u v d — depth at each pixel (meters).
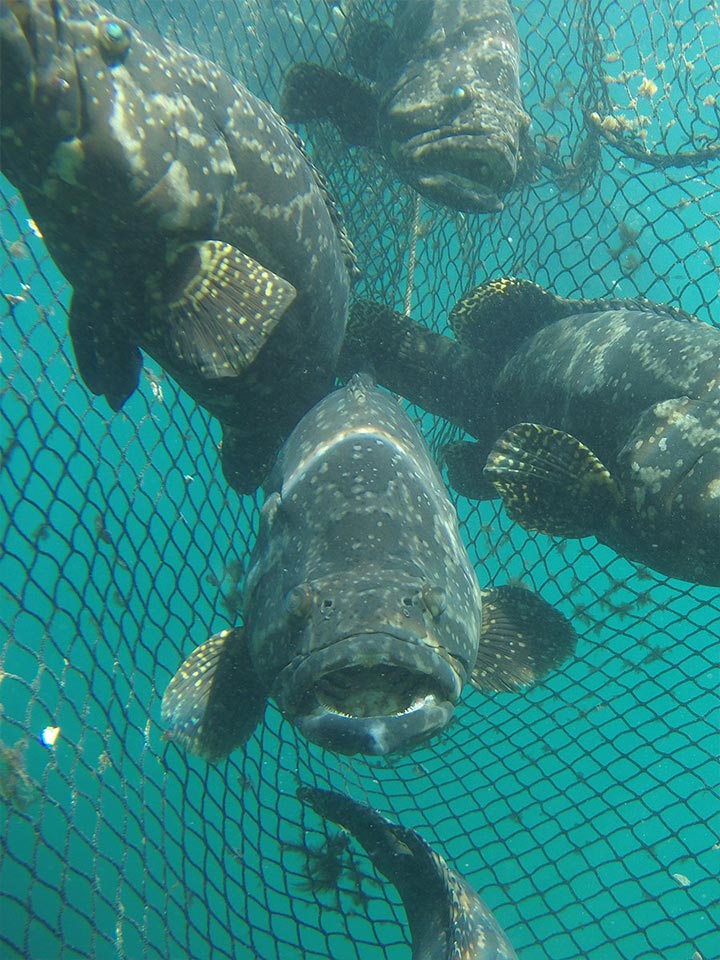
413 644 0.67
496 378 1.11
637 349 0.91
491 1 1.21
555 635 0.97
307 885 1.02
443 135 1.14
